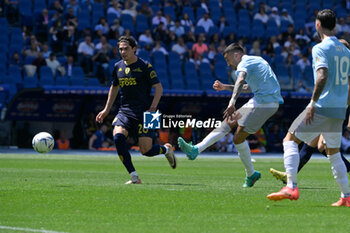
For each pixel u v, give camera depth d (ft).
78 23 256.73
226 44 263.70
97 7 267.80
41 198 61.16
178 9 280.72
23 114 216.95
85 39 241.76
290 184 56.95
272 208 55.36
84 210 52.90
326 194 69.46
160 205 56.65
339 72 56.59
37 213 50.98
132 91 80.79
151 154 83.20
